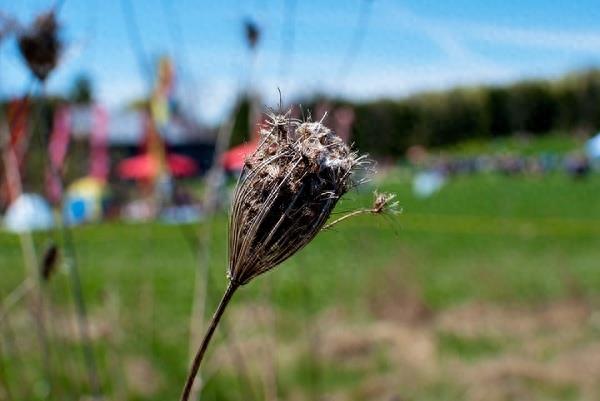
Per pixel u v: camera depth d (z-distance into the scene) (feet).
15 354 14.12
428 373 22.11
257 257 4.06
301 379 21.36
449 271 42.83
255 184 4.09
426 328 27.91
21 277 26.53
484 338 26.58
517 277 40.60
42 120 9.18
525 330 27.73
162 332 25.44
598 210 99.14
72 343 12.80
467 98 191.83
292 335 25.81
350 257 45.42
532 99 201.26
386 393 20.27
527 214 96.58
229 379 17.69
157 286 38.68
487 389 20.62
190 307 32.78
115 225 75.66
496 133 200.13
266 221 4.04
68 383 12.39
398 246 52.29
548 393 20.63
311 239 4.10
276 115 4.24
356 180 4.21
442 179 152.97
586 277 39.96
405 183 138.31
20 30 8.05
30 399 13.83
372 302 31.37
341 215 4.63
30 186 11.34
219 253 51.47
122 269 45.83
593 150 142.20
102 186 81.35
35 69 8.18
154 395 18.78
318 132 4.19
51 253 9.44
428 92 183.32
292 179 4.05
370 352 24.02
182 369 20.83
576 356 23.61
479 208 105.60
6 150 10.16
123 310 22.22
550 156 168.66
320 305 32.48
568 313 30.12
